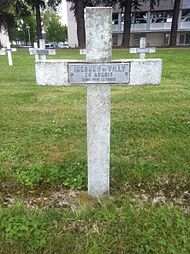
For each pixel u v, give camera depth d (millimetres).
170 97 7609
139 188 3201
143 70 2586
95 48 2520
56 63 2580
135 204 2848
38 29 39094
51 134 4879
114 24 46000
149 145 4312
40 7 39375
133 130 5004
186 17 43781
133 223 2562
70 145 4391
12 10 39344
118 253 2303
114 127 5164
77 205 2900
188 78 11305
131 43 48219
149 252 2295
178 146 4207
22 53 26719
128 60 2564
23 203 2918
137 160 3785
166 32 46219
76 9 34375
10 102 7211
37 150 4207
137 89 8914
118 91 8633
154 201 2955
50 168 3564
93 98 2680
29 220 2590
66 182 3268
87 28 2473
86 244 2348
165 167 3551
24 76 11906
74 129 5117
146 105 6797
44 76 2617
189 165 3598
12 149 4234
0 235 2443
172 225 2523
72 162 3770
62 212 2725
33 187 3244
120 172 3451
